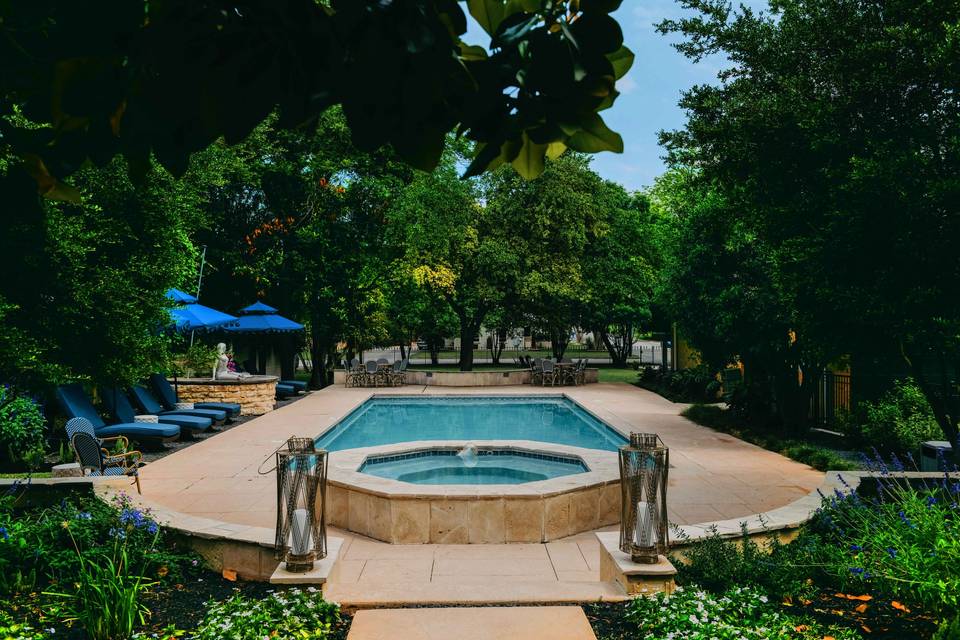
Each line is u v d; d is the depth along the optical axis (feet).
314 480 19.10
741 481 35.60
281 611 16.49
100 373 36.94
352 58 3.01
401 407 77.36
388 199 88.28
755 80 35.68
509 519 27.91
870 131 28.12
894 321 26.08
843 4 30.71
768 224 33.04
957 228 23.71
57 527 20.80
